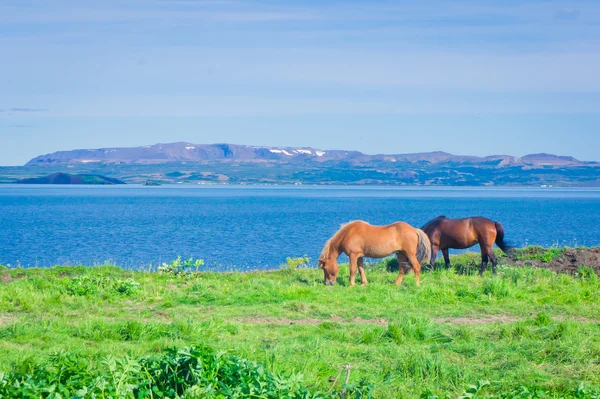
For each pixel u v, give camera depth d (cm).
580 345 1237
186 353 937
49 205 14800
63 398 840
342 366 1142
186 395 846
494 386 1034
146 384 888
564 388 1022
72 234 6438
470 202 18762
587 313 1698
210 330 1391
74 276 2203
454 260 2673
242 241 5641
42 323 1441
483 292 1942
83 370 924
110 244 5316
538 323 1484
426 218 9675
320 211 12225
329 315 1641
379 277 2281
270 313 1644
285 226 7825
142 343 1286
